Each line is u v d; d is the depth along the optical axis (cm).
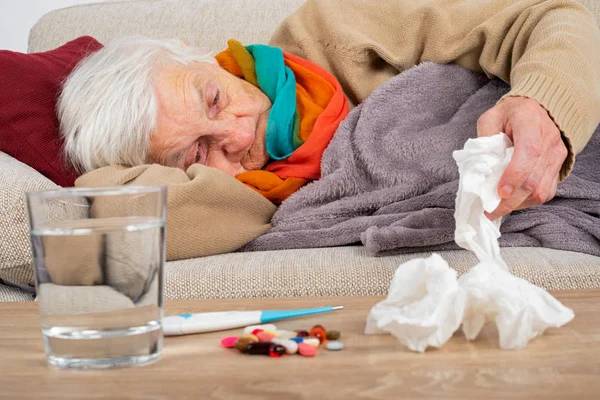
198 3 183
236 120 136
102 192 48
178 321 60
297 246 120
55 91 134
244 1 180
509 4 142
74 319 49
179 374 47
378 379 44
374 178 127
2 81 131
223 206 119
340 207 124
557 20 126
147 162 130
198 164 123
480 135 91
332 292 97
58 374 48
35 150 126
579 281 94
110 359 49
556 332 54
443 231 105
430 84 139
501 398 40
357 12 154
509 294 52
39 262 49
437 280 53
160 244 50
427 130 130
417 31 146
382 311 55
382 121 134
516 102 94
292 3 178
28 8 259
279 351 50
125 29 181
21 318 70
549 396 40
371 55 148
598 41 126
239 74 146
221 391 43
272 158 139
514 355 49
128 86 127
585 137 101
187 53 138
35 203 48
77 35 184
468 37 139
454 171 122
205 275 101
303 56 153
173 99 129
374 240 104
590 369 44
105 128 126
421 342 50
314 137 134
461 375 44
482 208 67
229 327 61
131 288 49
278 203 135
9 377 48
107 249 48
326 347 52
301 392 42
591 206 117
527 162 68
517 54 132
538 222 113
